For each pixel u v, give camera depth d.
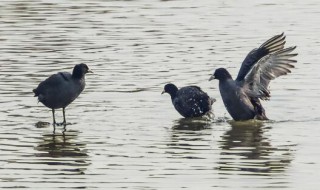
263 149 15.87
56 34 27.03
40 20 29.31
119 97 19.94
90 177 14.09
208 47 25.09
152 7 31.94
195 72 22.25
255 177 14.07
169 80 21.45
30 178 14.05
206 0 33.59
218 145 16.20
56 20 29.30
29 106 19.25
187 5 32.34
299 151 15.67
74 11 31.08
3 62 23.31
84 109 19.02
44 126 17.67
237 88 18.34
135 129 17.44
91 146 16.09
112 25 28.42
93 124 17.80
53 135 16.92
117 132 17.17
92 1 33.41
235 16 29.98
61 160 15.15
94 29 27.80
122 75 21.94
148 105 19.36
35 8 31.72
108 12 30.84
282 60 18.53
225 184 13.68
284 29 27.64
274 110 19.06
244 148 15.96
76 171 14.47
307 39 26.08
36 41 26.00
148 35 26.81
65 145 16.16
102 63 23.22
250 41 25.80
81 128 17.48
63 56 24.00
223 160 15.10
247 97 18.39
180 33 27.11
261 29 27.64
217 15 30.20
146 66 22.86
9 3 32.91
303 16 29.94
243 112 18.31
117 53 24.38
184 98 18.59
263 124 18.02
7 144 16.25
